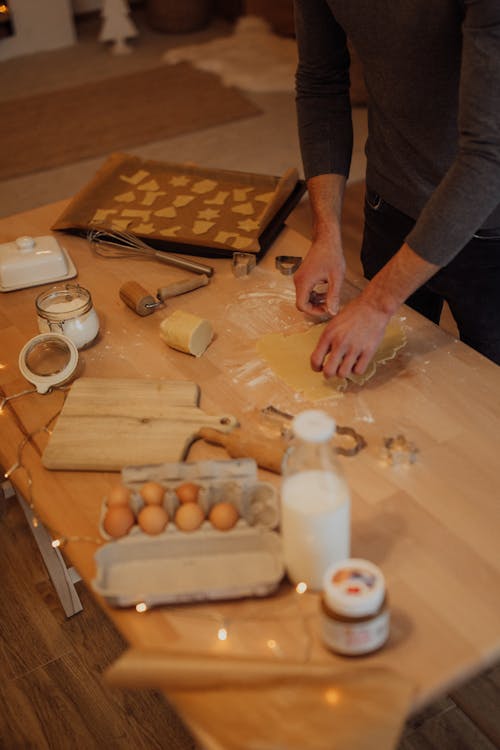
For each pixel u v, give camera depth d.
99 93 4.95
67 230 2.09
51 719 1.95
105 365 1.68
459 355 1.64
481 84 1.34
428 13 1.51
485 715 1.86
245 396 1.57
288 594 1.21
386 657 1.11
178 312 1.71
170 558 1.26
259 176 2.16
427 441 1.44
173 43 5.59
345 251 3.43
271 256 1.97
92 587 1.22
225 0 5.82
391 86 1.69
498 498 1.33
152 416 1.51
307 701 1.02
